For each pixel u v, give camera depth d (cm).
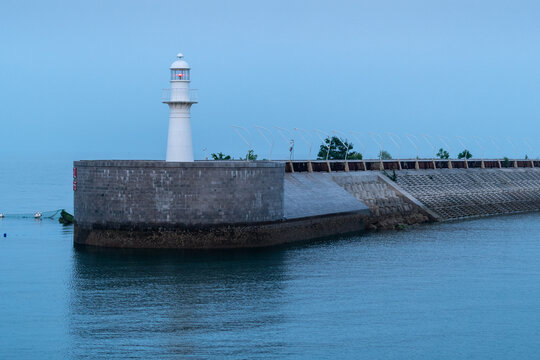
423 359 4719
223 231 7569
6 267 6988
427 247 8306
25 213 12269
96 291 6128
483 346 4953
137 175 7469
